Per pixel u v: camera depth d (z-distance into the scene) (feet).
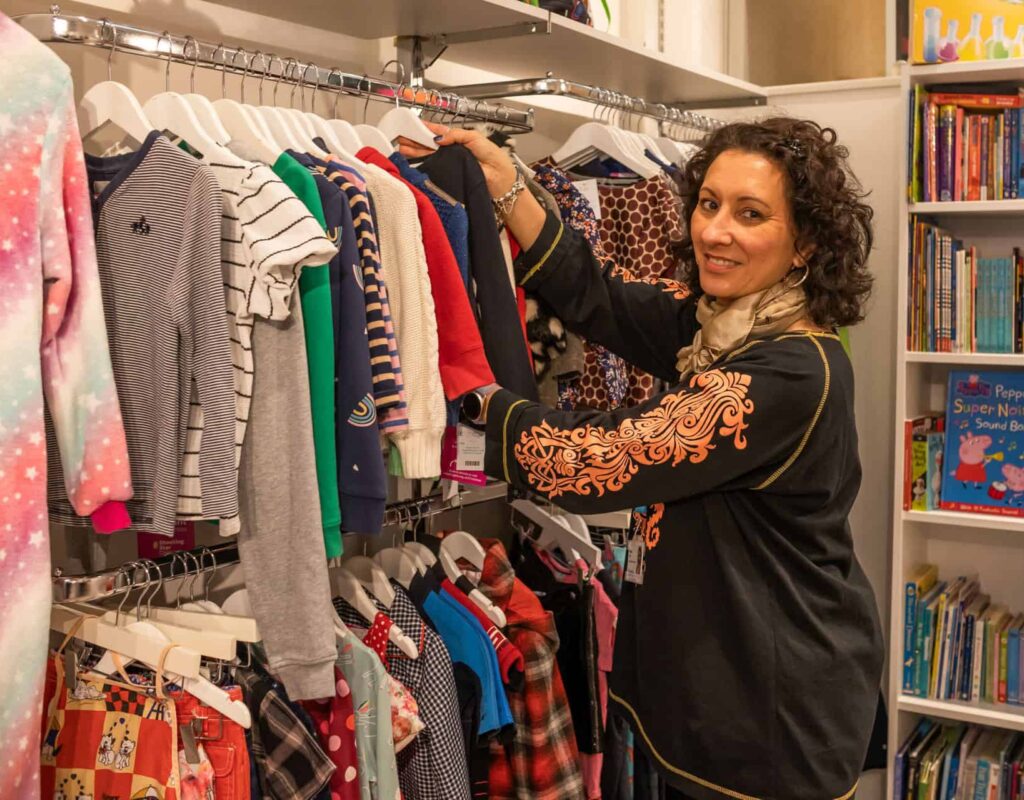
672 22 10.47
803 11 10.75
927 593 9.36
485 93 7.09
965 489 8.87
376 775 5.42
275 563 4.73
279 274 4.43
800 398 4.68
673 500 4.86
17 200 3.98
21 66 4.02
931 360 8.71
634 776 7.78
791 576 4.99
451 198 5.47
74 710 4.82
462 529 8.60
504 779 6.57
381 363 4.93
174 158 4.42
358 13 6.45
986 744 9.04
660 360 6.01
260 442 4.68
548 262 5.82
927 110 8.63
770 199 4.86
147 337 4.50
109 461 4.26
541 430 4.95
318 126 5.44
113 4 5.92
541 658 6.59
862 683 5.10
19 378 3.98
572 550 7.21
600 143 6.95
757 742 4.90
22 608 4.03
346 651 5.34
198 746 4.74
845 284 5.03
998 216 9.33
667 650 5.11
